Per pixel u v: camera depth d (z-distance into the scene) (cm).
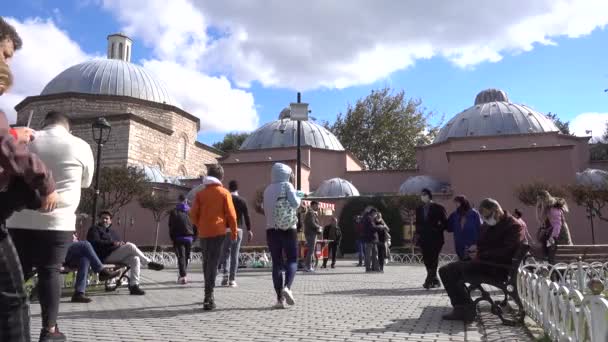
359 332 484
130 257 854
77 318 576
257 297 790
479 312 637
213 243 657
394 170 3741
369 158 5075
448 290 572
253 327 512
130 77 4159
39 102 3838
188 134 4275
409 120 5103
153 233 3388
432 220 948
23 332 226
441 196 3045
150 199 3019
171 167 4016
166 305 694
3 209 225
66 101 3784
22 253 402
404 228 2984
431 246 941
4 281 221
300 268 1592
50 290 407
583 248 962
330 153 3809
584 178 2955
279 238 676
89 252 752
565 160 2869
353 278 1213
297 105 1759
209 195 668
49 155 419
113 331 490
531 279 589
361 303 717
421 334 479
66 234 418
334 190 3353
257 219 3247
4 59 233
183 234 1060
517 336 480
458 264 574
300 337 457
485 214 585
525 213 2875
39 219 401
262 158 3734
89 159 451
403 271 1526
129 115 3531
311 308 662
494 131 3478
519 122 3488
